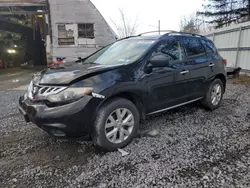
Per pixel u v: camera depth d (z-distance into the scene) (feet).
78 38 48.24
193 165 7.64
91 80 8.08
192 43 12.37
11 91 24.84
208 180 6.78
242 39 28.09
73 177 7.18
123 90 8.65
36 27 68.80
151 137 9.97
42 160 8.30
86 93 7.79
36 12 48.16
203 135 10.13
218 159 8.00
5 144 9.75
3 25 60.34
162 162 7.88
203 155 8.31
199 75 12.33
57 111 7.59
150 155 8.39
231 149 8.75
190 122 11.84
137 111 9.49
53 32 47.19
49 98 7.79
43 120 7.71
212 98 13.76
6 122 12.76
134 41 11.53
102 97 8.07
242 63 28.30
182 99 11.57
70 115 7.56
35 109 7.95
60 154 8.72
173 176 7.04
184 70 11.25
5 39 68.28
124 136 9.12
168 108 10.97
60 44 47.88
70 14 47.14
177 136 10.05
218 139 9.69
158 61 9.31
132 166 7.68
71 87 7.78
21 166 7.92
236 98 17.08
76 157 8.45
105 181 6.91
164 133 10.41
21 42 71.87
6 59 69.31
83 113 7.74
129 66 9.17
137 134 10.07
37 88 8.46
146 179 6.92
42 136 10.53
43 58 75.97
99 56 12.17
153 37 11.10
